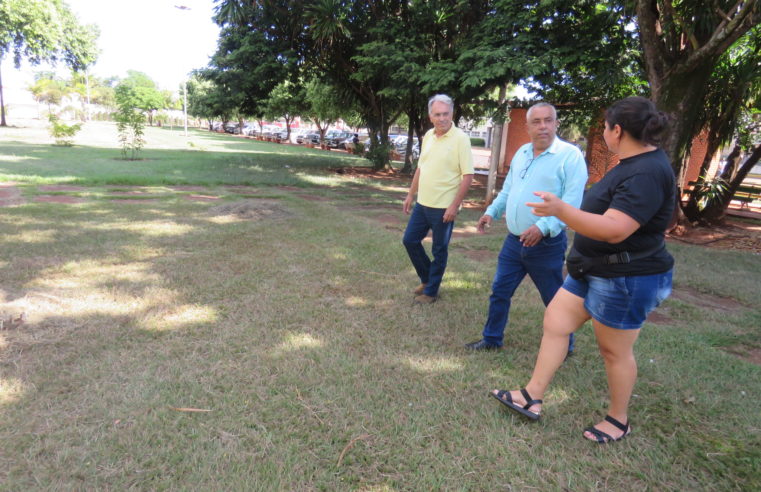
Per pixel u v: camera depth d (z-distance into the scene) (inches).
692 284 214.4
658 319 170.9
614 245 84.5
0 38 992.9
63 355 119.9
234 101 647.8
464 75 359.9
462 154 155.5
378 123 711.1
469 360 128.9
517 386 116.6
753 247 319.6
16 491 76.5
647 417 105.4
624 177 81.0
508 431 98.2
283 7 540.7
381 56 450.0
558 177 116.5
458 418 102.6
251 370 117.6
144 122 681.0
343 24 519.8
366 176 625.0
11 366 113.9
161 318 145.5
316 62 630.5
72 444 88.6
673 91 325.1
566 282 97.8
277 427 96.3
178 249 221.9
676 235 357.4
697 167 540.4
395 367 123.3
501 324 133.6
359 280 191.0
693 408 109.7
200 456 86.8
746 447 96.0
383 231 281.0
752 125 420.2
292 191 442.9
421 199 165.0
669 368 128.2
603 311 88.3
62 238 228.2
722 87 378.9
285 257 216.4
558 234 121.1
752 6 264.5
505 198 133.5
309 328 143.9
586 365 129.5
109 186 406.0
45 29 1017.5
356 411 102.8
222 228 267.4
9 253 199.6
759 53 365.4
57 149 757.3
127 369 115.1
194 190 410.3
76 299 156.0
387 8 541.6
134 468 83.0
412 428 98.2
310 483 81.9
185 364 118.7
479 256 249.4
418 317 157.2
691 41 307.7
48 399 101.3
